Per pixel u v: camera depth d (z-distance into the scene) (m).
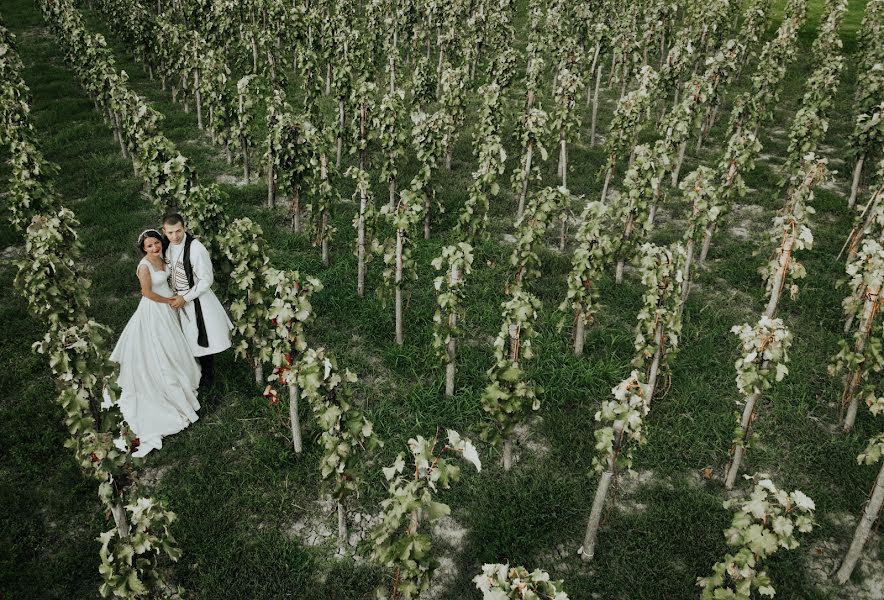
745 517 4.46
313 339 8.24
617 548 5.59
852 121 15.92
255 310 6.91
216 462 6.32
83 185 12.45
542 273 9.90
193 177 8.78
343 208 11.90
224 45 20.44
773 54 16.23
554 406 7.21
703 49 19.03
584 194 12.89
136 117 11.14
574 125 12.27
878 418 7.11
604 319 8.83
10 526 5.60
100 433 4.66
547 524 5.74
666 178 13.52
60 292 7.12
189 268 6.67
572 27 21.58
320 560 5.46
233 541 5.53
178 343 6.64
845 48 24.05
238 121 13.16
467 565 5.46
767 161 14.55
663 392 7.38
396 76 18.95
